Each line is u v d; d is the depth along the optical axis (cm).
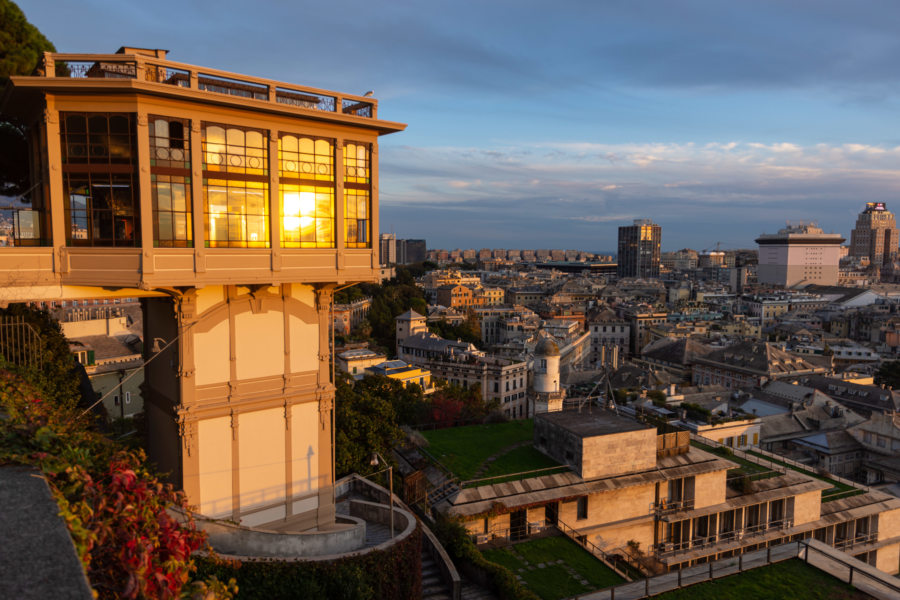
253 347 2469
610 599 2712
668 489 4325
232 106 2159
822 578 2828
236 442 2436
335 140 2445
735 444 6512
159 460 2527
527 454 4422
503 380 10506
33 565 542
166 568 931
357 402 4312
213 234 2186
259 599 1930
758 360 12775
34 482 767
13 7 3073
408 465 4241
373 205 2575
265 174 2288
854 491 5162
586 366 16062
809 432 8494
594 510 4019
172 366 2345
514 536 3788
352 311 18212
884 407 9781
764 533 4556
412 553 2342
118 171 2030
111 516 927
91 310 6794
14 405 1475
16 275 1956
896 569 4997
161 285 2067
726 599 2673
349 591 2020
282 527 2572
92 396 3681
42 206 2114
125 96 1998
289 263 2338
